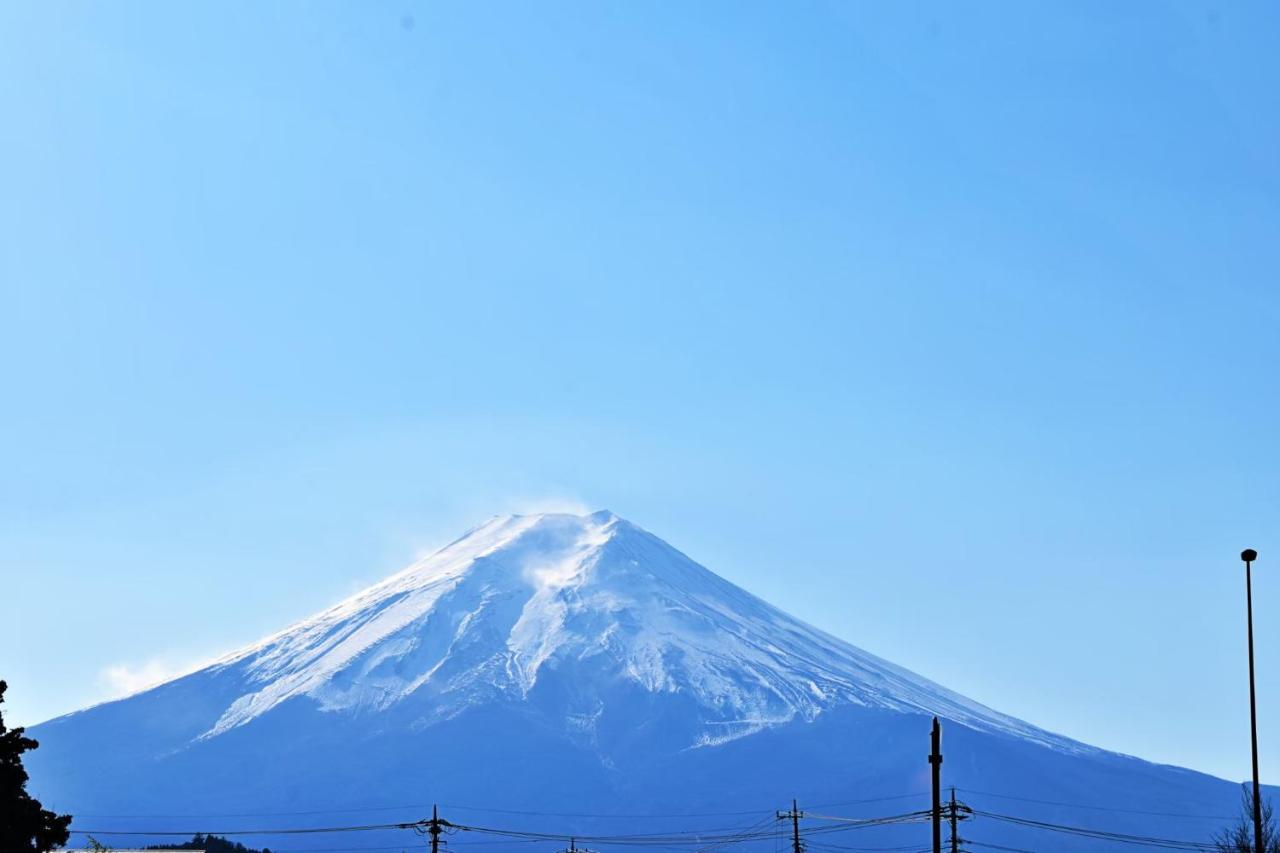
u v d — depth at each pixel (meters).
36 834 65.12
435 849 116.12
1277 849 89.56
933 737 80.75
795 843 151.62
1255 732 66.81
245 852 160.38
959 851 112.62
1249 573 67.81
